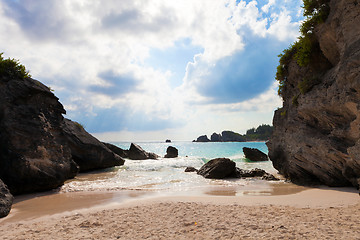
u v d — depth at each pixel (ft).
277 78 67.72
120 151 123.13
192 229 19.93
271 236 17.11
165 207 28.73
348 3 35.86
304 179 50.16
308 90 47.78
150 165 92.02
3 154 38.19
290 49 61.16
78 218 25.17
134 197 36.94
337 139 39.45
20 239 19.19
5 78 41.91
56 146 48.06
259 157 127.34
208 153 204.64
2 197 28.63
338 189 38.70
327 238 15.93
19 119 41.06
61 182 46.19
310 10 48.55
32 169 40.34
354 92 32.58
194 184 51.16
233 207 27.76
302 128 50.44
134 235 19.01
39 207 31.35
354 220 19.94
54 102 51.24
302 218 21.67
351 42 34.37
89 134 83.51
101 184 50.70
